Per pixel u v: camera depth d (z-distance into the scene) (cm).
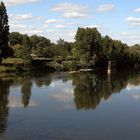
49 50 18762
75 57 17838
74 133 4322
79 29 17862
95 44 17725
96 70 17425
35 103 6462
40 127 4556
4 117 5144
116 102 6781
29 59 14425
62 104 6406
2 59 13938
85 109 5928
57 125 4691
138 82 11169
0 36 13062
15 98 7038
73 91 8394
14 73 12662
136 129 4597
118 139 4125
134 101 6931
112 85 10062
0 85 9325
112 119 5181
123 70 19238
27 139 3981
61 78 11956
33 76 12300
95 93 8094
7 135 4138
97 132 4403
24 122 4825
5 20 13212
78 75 13688
